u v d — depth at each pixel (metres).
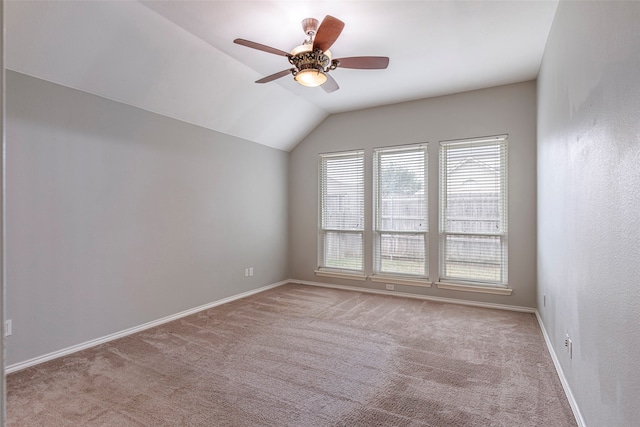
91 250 2.95
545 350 2.86
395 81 3.93
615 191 1.38
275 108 4.44
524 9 2.56
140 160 3.35
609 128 1.44
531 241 3.91
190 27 2.78
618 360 1.36
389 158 4.79
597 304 1.61
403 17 2.65
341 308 4.08
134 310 3.29
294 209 5.52
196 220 3.95
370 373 2.48
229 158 4.42
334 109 4.96
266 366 2.58
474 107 4.21
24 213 2.54
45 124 2.65
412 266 4.64
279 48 3.16
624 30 1.29
